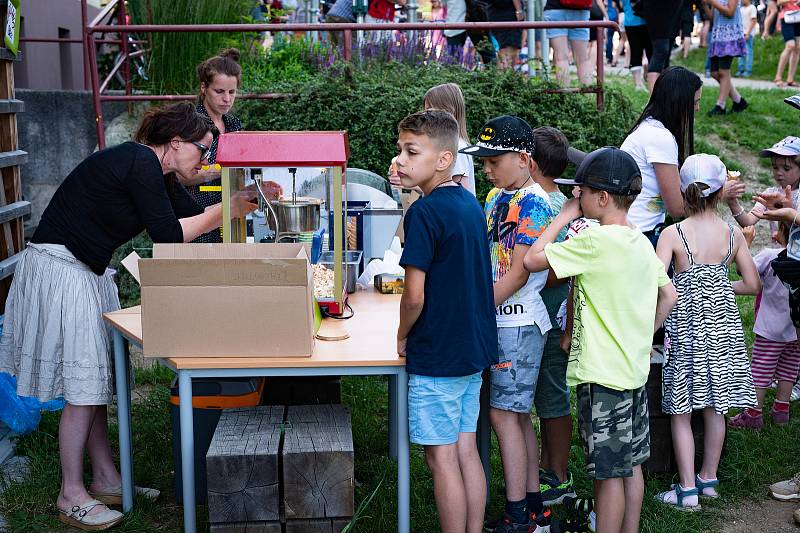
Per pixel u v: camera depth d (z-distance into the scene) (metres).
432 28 6.00
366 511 3.43
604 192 2.89
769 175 8.17
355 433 4.20
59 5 8.88
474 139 6.17
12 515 3.39
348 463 2.91
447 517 2.85
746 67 12.55
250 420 3.19
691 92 3.89
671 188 3.87
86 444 3.53
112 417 4.37
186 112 3.28
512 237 3.06
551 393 3.36
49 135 6.87
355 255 3.73
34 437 3.98
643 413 3.00
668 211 3.96
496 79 6.32
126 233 3.24
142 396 4.67
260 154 3.10
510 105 6.21
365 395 4.66
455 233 2.71
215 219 3.34
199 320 2.84
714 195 3.67
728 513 3.53
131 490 3.44
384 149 6.23
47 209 3.26
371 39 7.64
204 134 3.30
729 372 3.56
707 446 3.64
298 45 8.08
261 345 2.84
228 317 2.83
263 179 3.20
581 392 2.96
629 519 3.04
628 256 2.87
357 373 2.84
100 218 3.19
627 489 3.03
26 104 6.76
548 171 3.36
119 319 3.25
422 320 2.75
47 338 3.19
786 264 3.92
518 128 3.05
